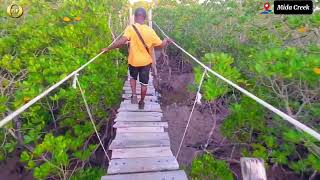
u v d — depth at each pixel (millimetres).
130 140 4023
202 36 11086
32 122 5160
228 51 9227
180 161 6453
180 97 10711
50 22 6594
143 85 4840
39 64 5172
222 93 4688
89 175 4930
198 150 6613
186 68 13578
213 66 4879
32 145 5984
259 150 4906
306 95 4574
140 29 4496
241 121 5020
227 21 10086
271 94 5102
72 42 6082
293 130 4141
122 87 6875
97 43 6348
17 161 6312
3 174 6055
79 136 5180
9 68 5332
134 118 4785
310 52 4547
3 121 1707
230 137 5520
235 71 4730
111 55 7133
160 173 3209
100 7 7078
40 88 5008
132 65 4684
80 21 6598
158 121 4715
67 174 4953
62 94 5023
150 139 4074
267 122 5285
